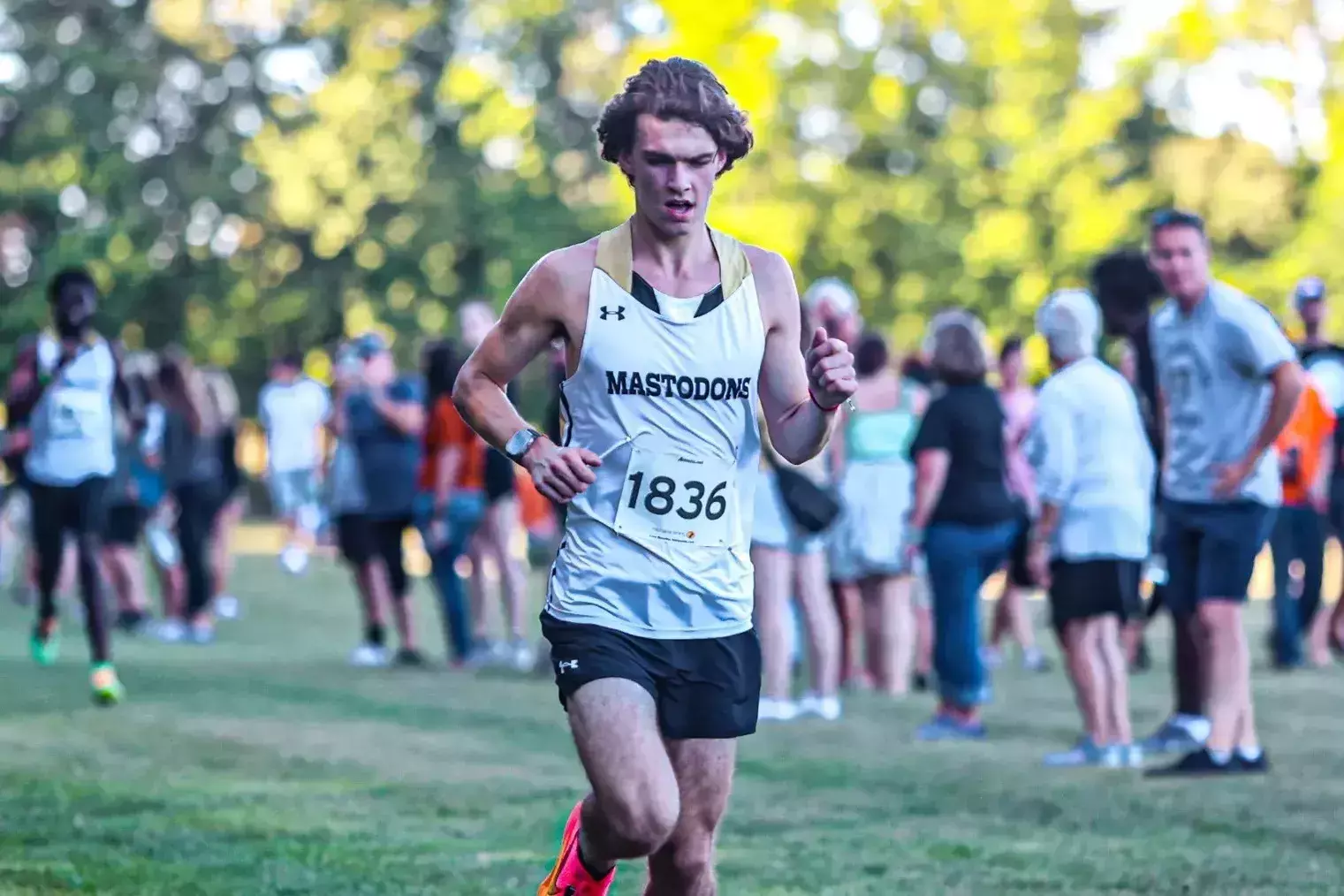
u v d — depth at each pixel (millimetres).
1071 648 19062
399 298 99438
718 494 9109
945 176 88938
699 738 9055
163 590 36000
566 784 17297
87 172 96875
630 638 8930
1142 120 104500
